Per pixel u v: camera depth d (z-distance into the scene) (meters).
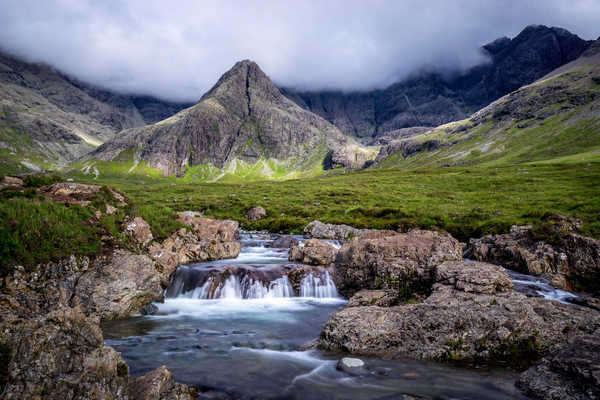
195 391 8.05
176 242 22.97
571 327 10.51
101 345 6.42
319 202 73.25
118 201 20.81
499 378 8.70
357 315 11.76
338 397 7.89
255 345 11.52
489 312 11.03
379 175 132.12
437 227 36.47
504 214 40.72
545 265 21.94
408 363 9.66
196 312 15.73
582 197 48.62
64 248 14.09
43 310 11.87
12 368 5.11
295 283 19.56
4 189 17.41
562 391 7.37
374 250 19.31
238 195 92.12
